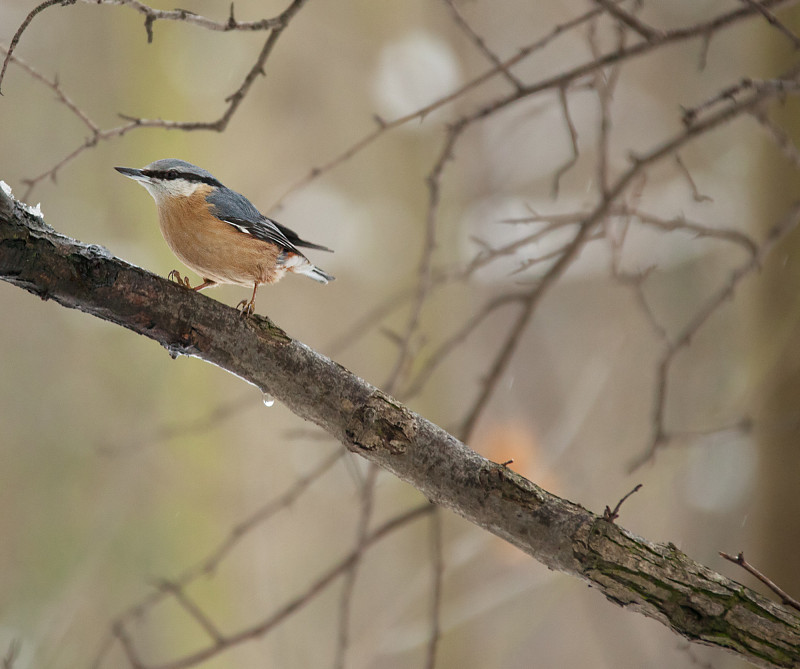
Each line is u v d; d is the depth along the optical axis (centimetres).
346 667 1188
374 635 1103
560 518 441
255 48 1365
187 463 1238
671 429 1376
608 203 695
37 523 1141
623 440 1412
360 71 1395
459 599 1285
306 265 695
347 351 1357
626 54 642
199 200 649
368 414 452
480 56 1520
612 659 1238
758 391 923
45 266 438
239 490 1289
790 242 914
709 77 1653
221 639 642
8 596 1105
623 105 1783
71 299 448
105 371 1220
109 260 450
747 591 434
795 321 889
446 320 1405
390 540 1323
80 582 1115
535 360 1523
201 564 1046
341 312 1365
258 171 1383
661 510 1582
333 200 1381
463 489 448
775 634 423
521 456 1333
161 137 1252
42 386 1190
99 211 1224
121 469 1192
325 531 1327
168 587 659
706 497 1198
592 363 1266
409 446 449
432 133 1390
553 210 1261
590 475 1380
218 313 461
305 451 1335
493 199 1366
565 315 1700
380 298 1363
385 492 1335
